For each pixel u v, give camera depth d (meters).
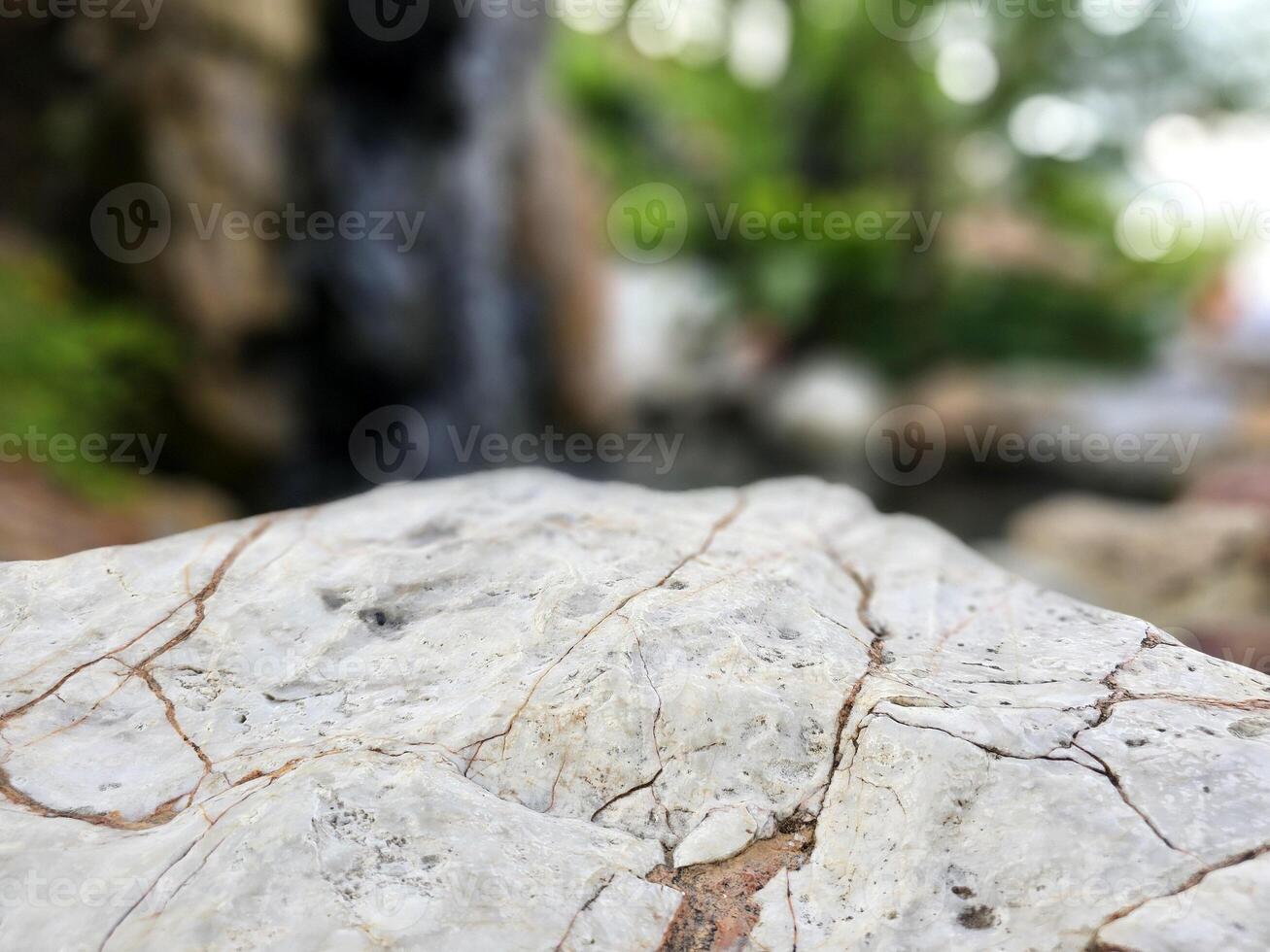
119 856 1.23
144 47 5.53
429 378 6.77
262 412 5.98
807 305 10.12
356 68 5.95
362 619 1.73
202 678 1.59
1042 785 1.31
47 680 1.57
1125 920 1.11
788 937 1.19
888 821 1.33
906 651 1.69
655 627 1.63
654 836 1.35
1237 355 10.51
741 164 11.61
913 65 11.23
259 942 1.10
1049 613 1.85
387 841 1.24
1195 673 1.61
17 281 5.09
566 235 7.72
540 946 1.13
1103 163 11.73
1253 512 5.22
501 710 1.48
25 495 4.24
